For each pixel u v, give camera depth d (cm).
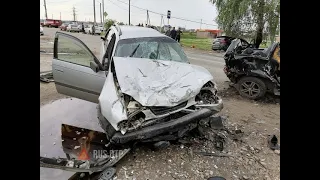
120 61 402
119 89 356
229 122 492
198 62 1277
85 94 446
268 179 319
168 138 366
